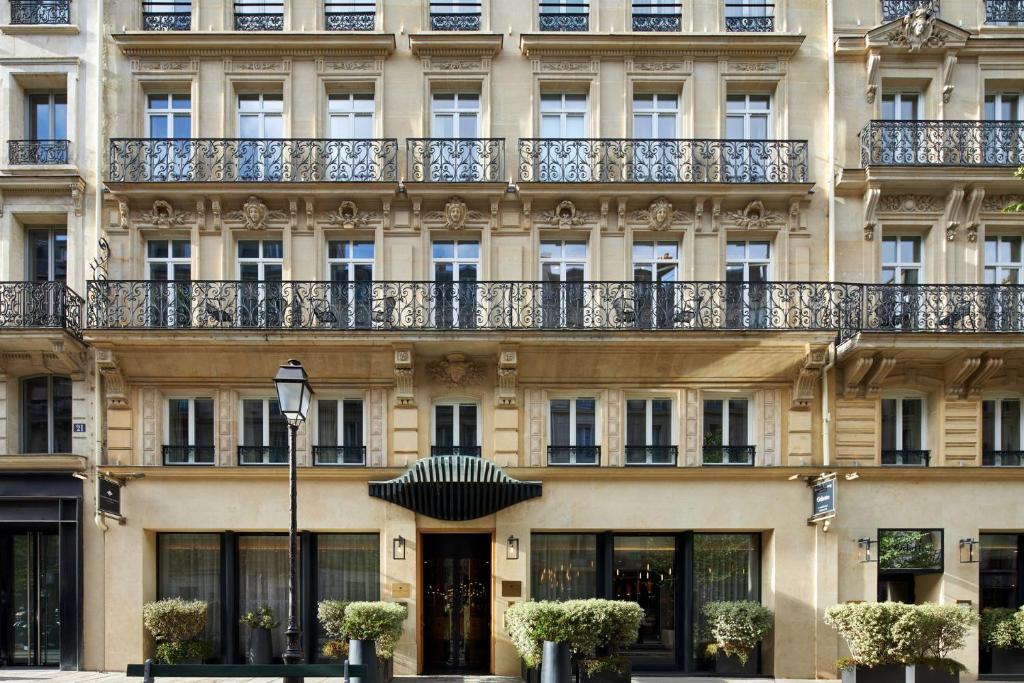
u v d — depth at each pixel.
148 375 15.48
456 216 15.68
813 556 15.31
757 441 15.74
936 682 12.55
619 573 15.80
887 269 16.20
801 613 15.21
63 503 15.26
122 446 15.41
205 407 15.88
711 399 16.00
